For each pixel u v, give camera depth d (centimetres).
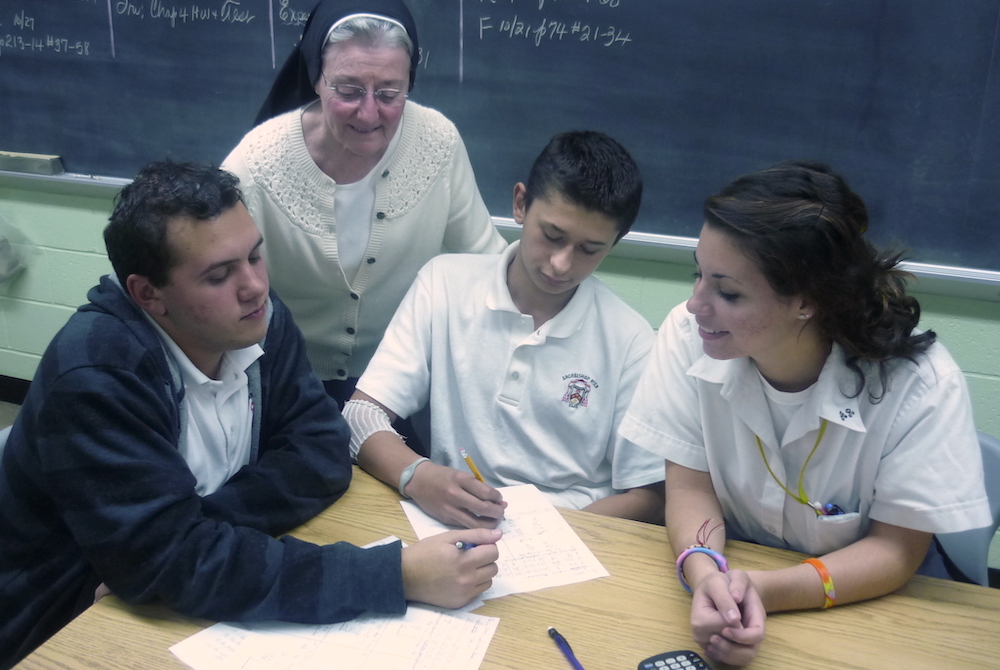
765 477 111
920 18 171
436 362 145
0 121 266
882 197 186
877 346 96
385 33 133
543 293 138
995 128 173
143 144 251
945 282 185
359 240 160
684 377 116
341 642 89
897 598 99
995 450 122
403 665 86
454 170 166
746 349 97
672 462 118
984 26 167
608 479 145
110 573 95
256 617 92
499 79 207
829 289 91
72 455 95
